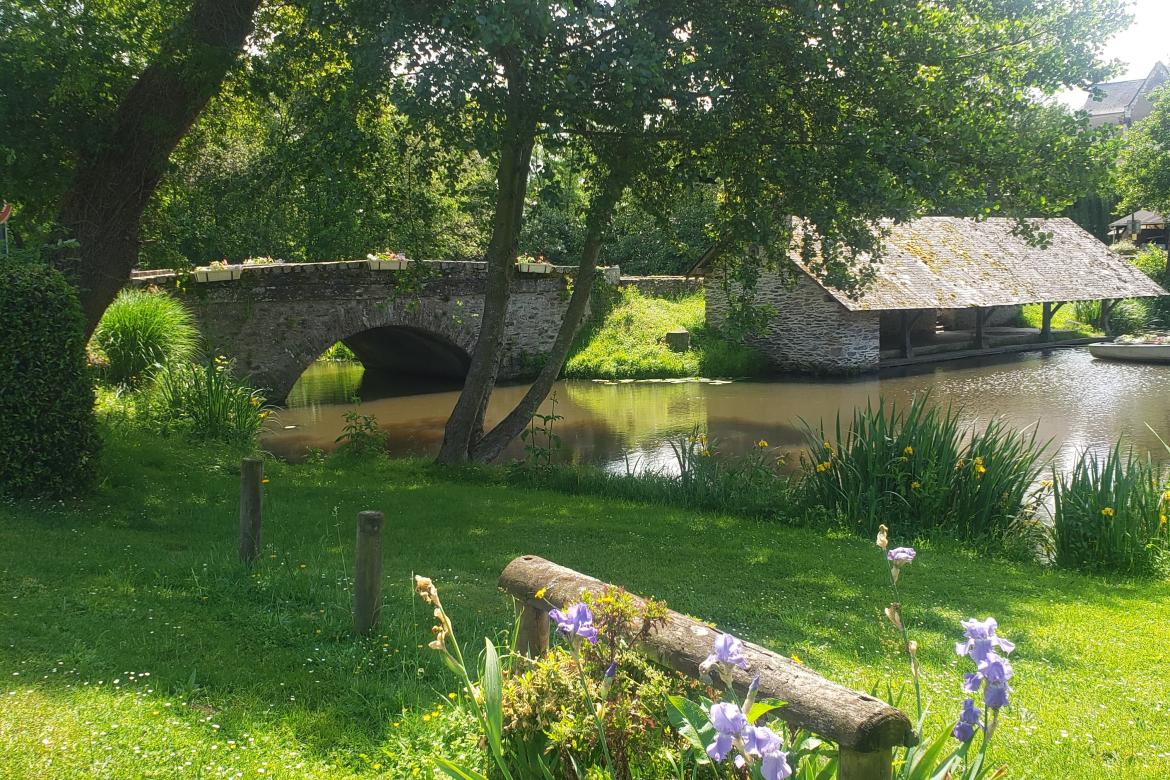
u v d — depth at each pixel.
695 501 11.41
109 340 15.34
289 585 5.77
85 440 8.34
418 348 26.55
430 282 23.64
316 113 11.27
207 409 13.65
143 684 4.16
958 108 11.36
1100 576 8.97
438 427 19.62
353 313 21.77
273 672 4.45
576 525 9.52
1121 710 4.85
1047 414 19.73
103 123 10.73
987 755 4.07
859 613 6.73
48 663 4.30
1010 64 11.74
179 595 5.60
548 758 2.78
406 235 13.55
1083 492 9.64
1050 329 35.44
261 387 20.22
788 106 12.14
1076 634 6.48
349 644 4.87
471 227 26.69
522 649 3.40
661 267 41.47
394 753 3.61
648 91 10.02
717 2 10.64
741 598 6.96
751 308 14.62
